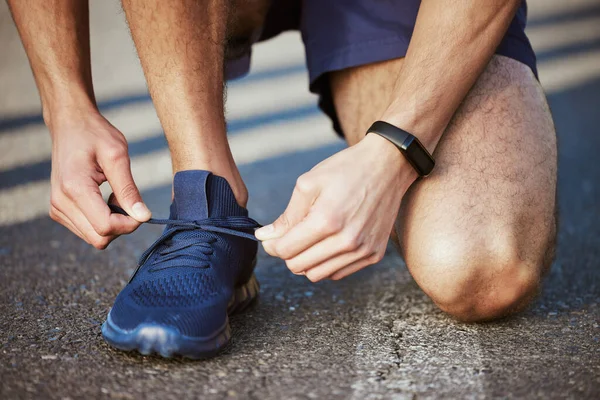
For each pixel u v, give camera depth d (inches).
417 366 39.5
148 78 44.6
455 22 42.3
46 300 50.6
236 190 45.7
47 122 48.1
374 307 49.3
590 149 95.0
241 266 44.9
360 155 40.7
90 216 42.6
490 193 43.7
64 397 35.6
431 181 44.1
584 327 44.8
